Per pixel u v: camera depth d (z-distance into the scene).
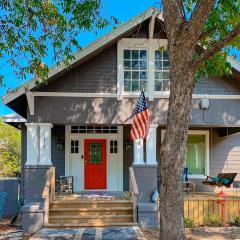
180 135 7.05
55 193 14.22
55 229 11.34
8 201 16.34
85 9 9.96
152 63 13.26
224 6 9.33
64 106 12.85
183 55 7.06
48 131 12.81
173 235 6.90
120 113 13.02
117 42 13.13
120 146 16.03
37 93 12.72
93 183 15.93
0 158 26.98
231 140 16.30
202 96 13.29
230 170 16.20
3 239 11.14
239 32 7.33
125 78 13.31
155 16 12.45
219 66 10.27
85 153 16.00
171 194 6.99
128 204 12.62
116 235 10.42
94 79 13.02
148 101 13.19
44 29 10.27
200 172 16.16
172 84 7.16
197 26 7.02
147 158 13.09
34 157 12.76
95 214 12.28
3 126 28.78
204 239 10.55
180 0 7.41
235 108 13.44
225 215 13.17
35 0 9.85
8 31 9.93
